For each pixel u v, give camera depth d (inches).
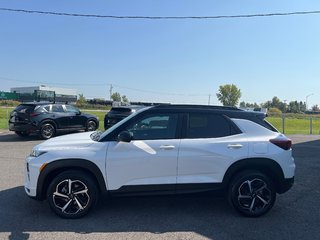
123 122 219.5
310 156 469.7
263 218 216.1
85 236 184.4
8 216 213.3
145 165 209.9
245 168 219.3
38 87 3457.2
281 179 218.7
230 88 3954.2
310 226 203.0
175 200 249.6
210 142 215.3
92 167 207.8
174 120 219.1
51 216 213.8
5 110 1494.8
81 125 695.1
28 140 607.8
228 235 188.4
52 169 207.2
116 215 217.5
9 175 320.8
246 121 223.9
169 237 184.5
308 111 4286.4
